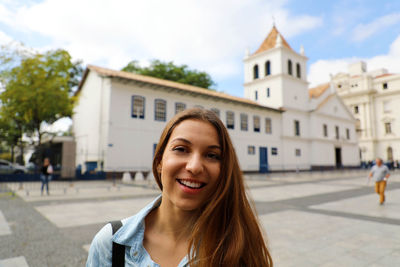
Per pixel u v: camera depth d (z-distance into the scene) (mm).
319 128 33812
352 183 16516
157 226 926
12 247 4285
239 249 847
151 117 20578
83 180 17188
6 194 10992
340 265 3590
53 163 22578
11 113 17797
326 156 34156
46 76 18203
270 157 28969
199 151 842
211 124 901
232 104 26266
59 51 18500
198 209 937
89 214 6840
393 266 3559
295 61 33031
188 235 895
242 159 26406
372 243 4520
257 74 33875
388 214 7020
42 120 19094
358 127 49594
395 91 45781
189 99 23078
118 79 18828
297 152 31734
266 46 33969
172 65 33656
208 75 35562
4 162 20125
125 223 906
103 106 19453
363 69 54250
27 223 5867
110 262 859
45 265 3602
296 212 7285
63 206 8055
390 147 46125
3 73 16906
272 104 31406
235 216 904
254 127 28016
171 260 861
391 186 15102
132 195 10625
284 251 4125
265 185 15266
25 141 21422
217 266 841
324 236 4930
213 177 839
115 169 18266
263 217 6629
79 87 24203
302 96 33188
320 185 15227
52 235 4949
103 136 18891
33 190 12539
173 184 837
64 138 21438
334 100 37438
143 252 856
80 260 3768
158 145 963
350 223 5977
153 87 20641
